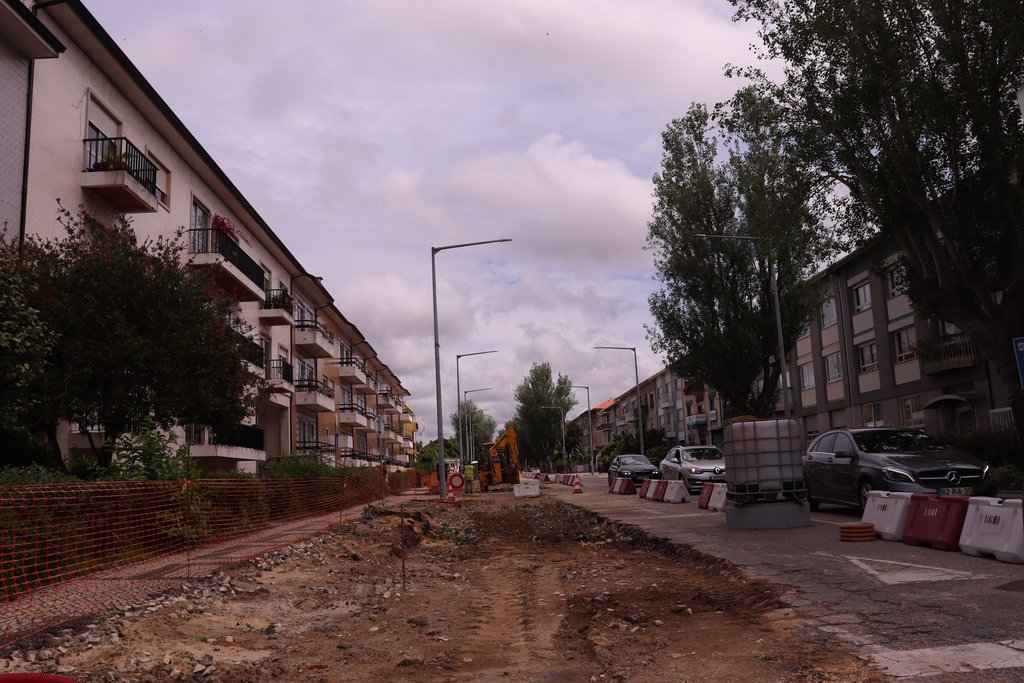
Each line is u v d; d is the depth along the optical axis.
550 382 89.50
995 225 18.17
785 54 20.00
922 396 33.41
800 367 45.78
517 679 5.32
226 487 14.27
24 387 12.09
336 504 23.27
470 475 40.97
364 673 5.63
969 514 9.33
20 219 15.20
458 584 10.42
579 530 16.64
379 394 65.25
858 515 15.28
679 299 35.16
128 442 13.85
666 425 83.56
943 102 17.80
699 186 34.19
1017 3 16.02
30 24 14.87
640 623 6.88
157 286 14.98
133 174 18.45
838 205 22.00
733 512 13.62
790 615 6.60
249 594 8.88
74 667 5.61
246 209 28.16
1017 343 7.98
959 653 5.08
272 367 32.38
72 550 9.27
